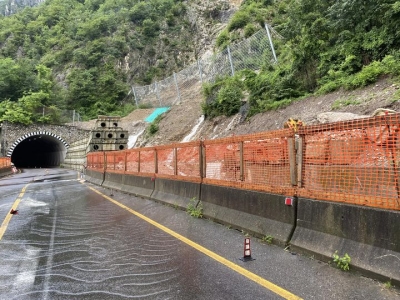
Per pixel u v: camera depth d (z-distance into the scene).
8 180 23.67
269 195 5.74
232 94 24.73
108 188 15.37
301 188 5.09
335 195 4.48
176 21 89.75
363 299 3.36
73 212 9.28
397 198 3.70
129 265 4.74
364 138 4.08
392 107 11.51
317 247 4.59
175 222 7.42
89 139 30.34
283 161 5.47
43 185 18.31
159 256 5.11
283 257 4.75
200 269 4.47
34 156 74.06
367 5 15.98
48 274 4.44
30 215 8.88
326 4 19.16
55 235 6.64
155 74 79.56
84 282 4.14
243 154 6.49
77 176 26.33
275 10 46.16
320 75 18.53
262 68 25.28
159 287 3.92
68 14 107.62
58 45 90.50
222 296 3.62
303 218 5.00
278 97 19.97
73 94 70.12
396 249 3.68
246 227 6.10
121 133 29.08
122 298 3.65
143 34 86.44
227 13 86.19
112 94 70.50
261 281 3.98
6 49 91.19
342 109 13.80
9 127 48.88
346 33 16.81
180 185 9.12
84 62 77.88
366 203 4.06
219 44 49.09
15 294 3.80
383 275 3.64
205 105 27.67
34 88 61.78
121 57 79.69
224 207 7.06
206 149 7.90
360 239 4.10
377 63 14.50
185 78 52.25
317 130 4.77
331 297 3.45
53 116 56.31
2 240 6.27
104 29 86.00
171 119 35.03
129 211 9.17
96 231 6.93
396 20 14.66
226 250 5.23
